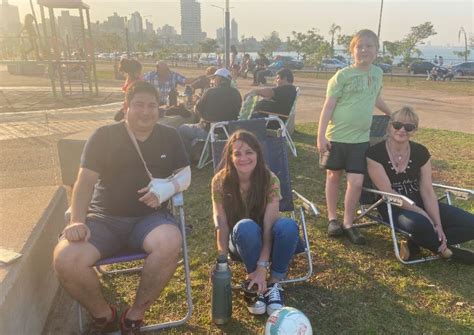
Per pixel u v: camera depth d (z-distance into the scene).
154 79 8.09
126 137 2.69
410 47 39.22
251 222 2.82
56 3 14.15
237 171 2.97
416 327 2.75
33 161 6.53
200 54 56.59
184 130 6.36
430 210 3.52
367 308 2.95
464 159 6.89
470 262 3.48
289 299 3.05
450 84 24.23
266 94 7.03
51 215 3.12
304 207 3.67
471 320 2.82
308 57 41.34
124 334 2.59
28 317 2.44
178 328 2.74
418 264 3.53
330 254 3.70
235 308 2.95
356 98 3.74
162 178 2.79
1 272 2.24
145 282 2.51
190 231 4.13
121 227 2.70
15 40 21.08
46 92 16.73
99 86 19.77
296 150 7.36
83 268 2.39
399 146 3.59
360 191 3.86
